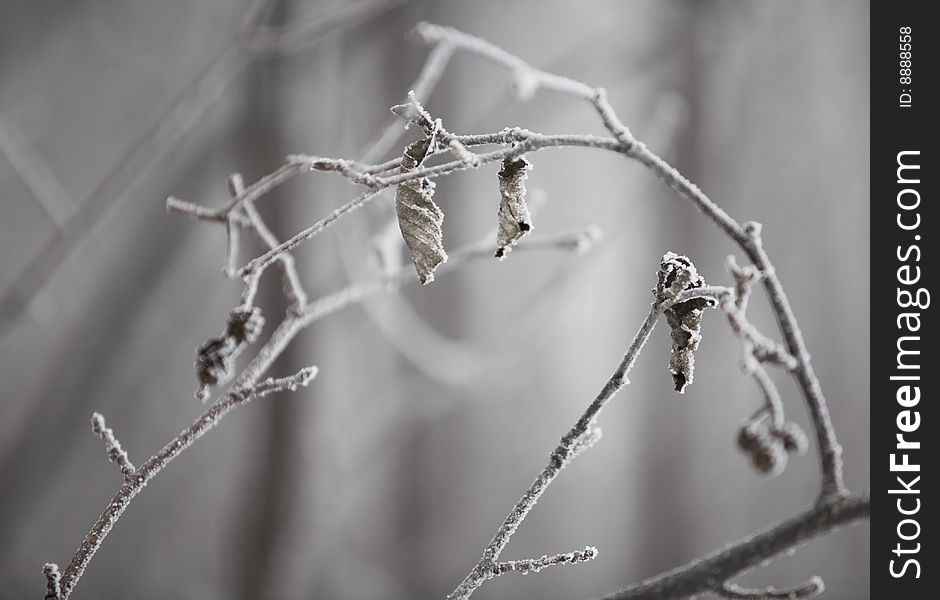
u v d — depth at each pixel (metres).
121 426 3.39
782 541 0.93
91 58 3.41
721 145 3.65
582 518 3.82
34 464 3.20
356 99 3.27
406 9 3.21
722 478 3.74
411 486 3.72
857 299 3.82
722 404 3.78
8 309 2.03
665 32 3.58
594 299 3.73
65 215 2.62
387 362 3.50
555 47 3.70
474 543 3.75
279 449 2.58
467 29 3.60
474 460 3.80
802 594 0.93
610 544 3.78
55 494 3.28
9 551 3.15
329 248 2.76
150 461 0.92
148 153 2.04
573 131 3.70
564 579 3.73
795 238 3.78
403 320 2.87
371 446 3.37
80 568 0.92
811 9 3.60
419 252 0.90
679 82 3.59
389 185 0.90
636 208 3.53
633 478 3.81
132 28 3.42
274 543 2.55
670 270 0.90
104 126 3.43
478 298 3.74
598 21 3.67
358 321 3.34
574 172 3.74
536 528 3.82
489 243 1.07
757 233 0.94
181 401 3.46
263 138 2.57
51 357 3.25
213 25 3.44
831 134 3.77
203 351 0.93
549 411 3.88
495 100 3.59
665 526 3.68
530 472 3.84
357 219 2.07
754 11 3.52
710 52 3.56
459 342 3.66
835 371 3.80
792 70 3.64
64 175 3.40
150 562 3.42
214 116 2.94
